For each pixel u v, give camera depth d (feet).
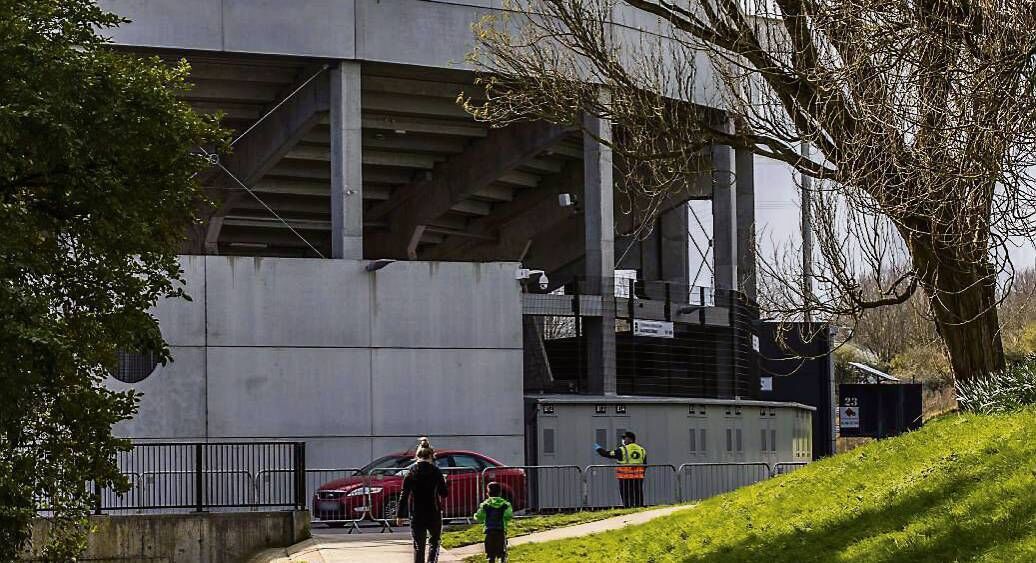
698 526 69.56
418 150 176.35
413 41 136.15
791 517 63.26
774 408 156.87
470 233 203.72
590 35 76.28
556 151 176.76
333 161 135.64
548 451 133.28
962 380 70.59
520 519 99.04
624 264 199.93
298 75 143.23
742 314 165.07
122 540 93.76
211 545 95.09
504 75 89.45
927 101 52.13
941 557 48.93
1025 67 49.78
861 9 54.90
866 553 52.11
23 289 63.21
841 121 59.72
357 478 104.99
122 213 67.77
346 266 131.64
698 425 143.13
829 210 64.85
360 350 131.34
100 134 67.00
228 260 128.06
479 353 134.82
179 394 125.18
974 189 51.16
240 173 162.61
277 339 128.88
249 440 126.72
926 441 65.62
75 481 69.46
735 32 72.38
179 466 119.55
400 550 83.66
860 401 192.85
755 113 71.92
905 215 57.57
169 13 129.70
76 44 70.49
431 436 132.57
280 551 91.20
